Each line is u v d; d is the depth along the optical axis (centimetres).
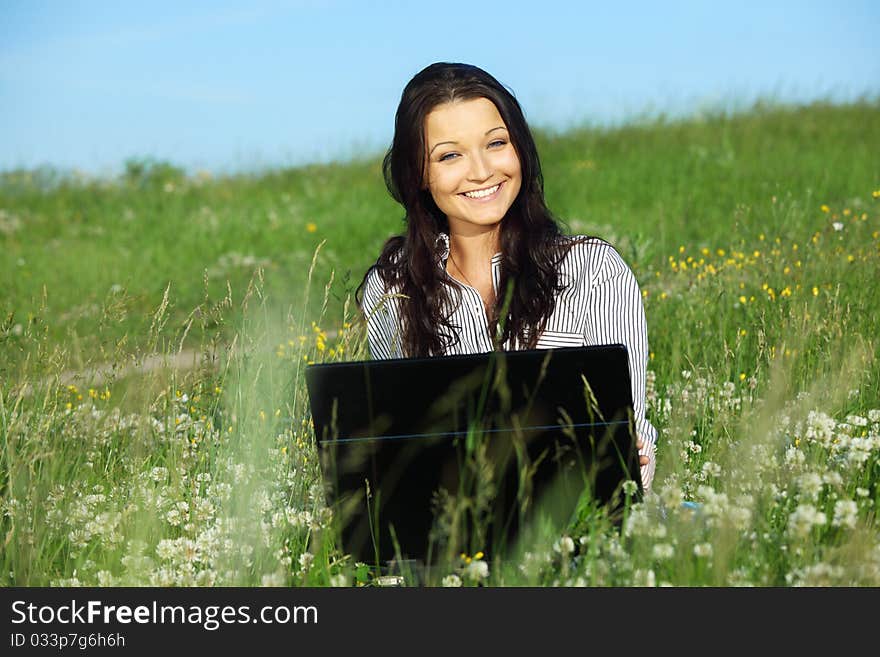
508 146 488
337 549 427
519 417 393
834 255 895
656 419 621
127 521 460
